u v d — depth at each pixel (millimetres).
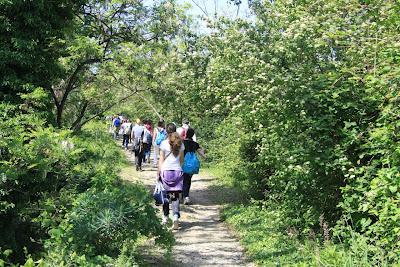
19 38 10039
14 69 10281
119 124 33781
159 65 14281
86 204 6027
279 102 7051
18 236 8234
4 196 7898
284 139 7145
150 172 18000
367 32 6473
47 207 7340
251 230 8133
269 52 8305
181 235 8359
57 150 7617
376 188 5219
